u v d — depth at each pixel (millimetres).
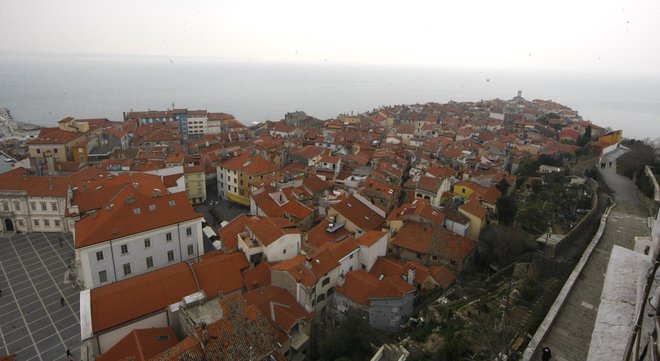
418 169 110500
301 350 46312
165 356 35094
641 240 25031
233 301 42219
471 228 74438
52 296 64938
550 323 35281
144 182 79000
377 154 124875
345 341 43875
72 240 84438
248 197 107312
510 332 36156
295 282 49250
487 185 94312
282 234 58812
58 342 54750
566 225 68750
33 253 78812
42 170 109375
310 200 91875
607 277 18656
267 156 124625
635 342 12484
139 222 62656
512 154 125000
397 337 46250
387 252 70625
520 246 63000
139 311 44031
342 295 53000
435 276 58562
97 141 145875
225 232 68625
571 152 115938
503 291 47156
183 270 50625
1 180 88375
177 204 68000
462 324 41281
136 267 62812
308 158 124000
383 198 87438
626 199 74562
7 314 60344
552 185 84938
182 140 165500
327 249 56906
